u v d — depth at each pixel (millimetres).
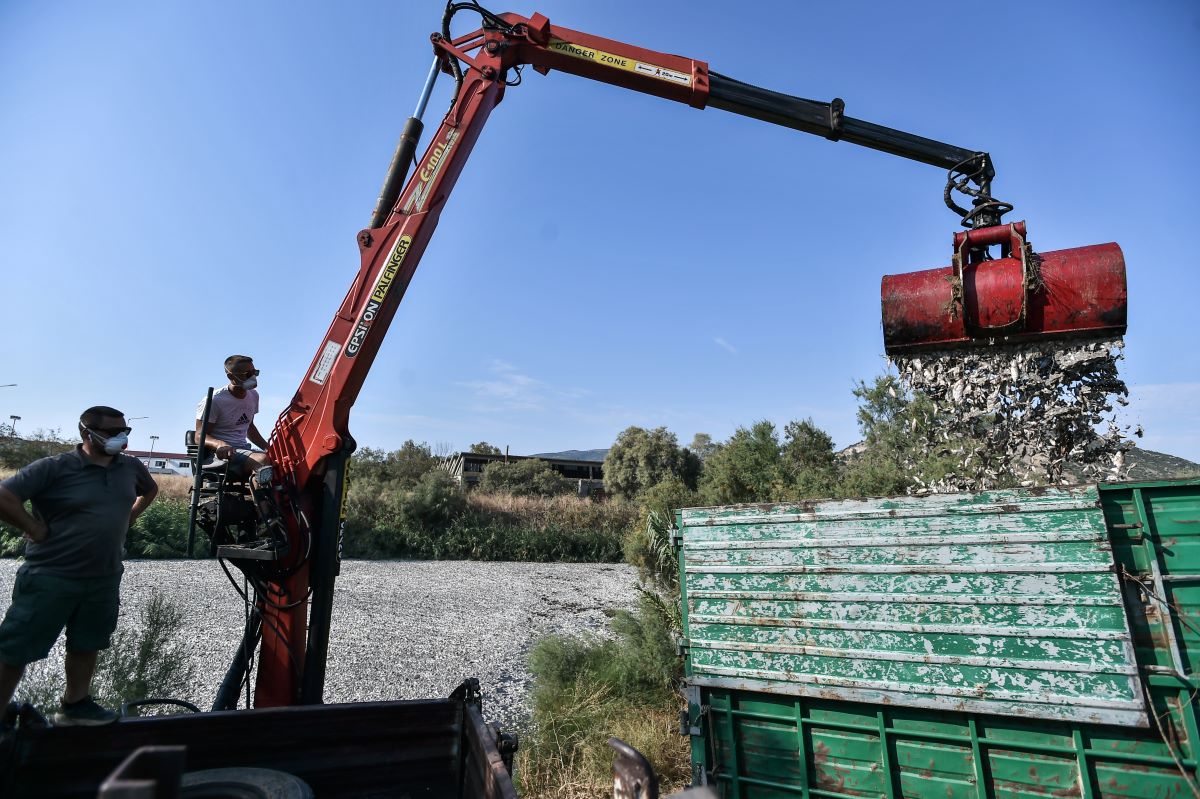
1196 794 3287
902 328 5199
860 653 4027
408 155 5578
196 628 10000
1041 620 3666
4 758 2426
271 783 2494
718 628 4465
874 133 5941
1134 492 3600
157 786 1297
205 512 4832
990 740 3723
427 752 3082
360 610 12516
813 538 4266
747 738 4328
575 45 5914
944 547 3928
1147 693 3438
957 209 5742
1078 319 4660
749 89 6000
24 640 3229
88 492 3412
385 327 5188
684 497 11625
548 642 8180
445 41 5672
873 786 3951
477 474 40500
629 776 1907
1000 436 5066
